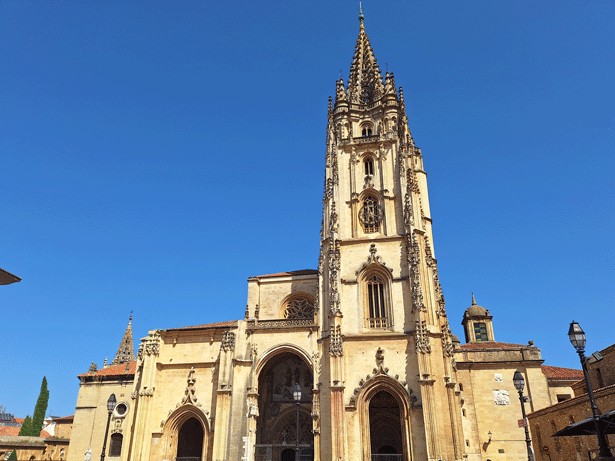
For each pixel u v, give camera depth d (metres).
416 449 56.41
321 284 68.50
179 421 66.19
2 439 78.50
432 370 59.38
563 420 47.66
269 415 66.88
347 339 63.69
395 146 76.38
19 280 17.14
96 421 71.25
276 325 66.94
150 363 68.00
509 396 69.38
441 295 68.25
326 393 61.56
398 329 63.28
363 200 74.44
